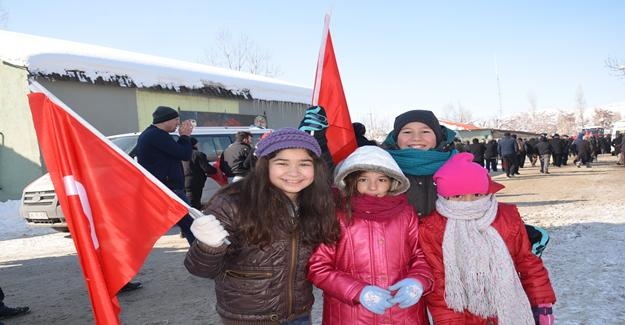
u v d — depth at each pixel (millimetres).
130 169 2178
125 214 2131
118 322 2051
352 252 2145
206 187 9125
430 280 2115
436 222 2285
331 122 3236
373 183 2209
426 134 2658
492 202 2240
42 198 7773
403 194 2477
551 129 89688
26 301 4668
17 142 12367
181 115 16062
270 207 1963
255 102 19375
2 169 12547
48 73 12336
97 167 2113
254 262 1993
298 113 21734
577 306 3777
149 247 2148
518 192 12570
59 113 2076
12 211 10734
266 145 2025
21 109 12211
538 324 2234
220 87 17625
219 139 9961
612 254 5281
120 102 14281
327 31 3258
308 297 2172
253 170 2062
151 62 16172
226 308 2051
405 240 2199
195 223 1817
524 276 2266
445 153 2566
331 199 2125
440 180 2229
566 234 6539
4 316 4180
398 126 2711
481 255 2143
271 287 2010
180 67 17469
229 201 2010
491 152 21953
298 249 2049
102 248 2074
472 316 2229
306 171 2051
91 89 13516
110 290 2061
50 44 14609
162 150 5090
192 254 1891
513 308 2121
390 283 2121
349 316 2131
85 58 13430
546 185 14094
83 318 4129
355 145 3287
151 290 4840
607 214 8039
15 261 6633
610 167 21156
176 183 5324
